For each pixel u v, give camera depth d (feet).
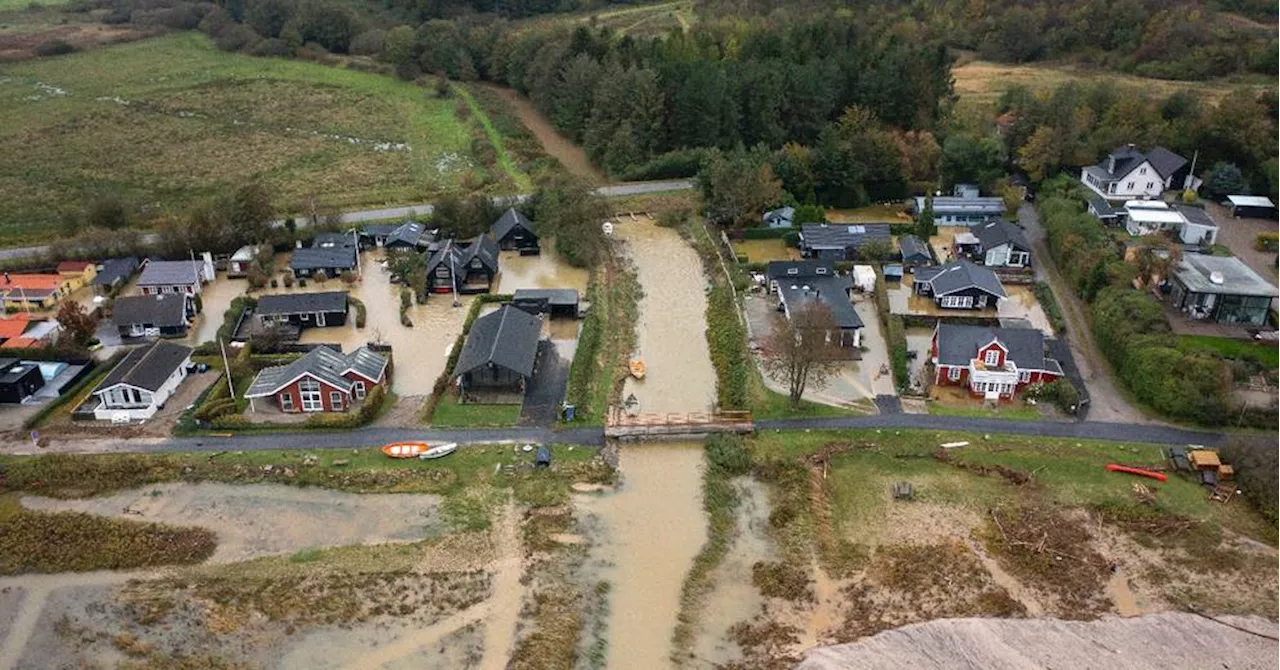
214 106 507.30
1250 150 367.66
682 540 185.68
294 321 272.51
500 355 233.96
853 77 422.41
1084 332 267.39
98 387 224.94
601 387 240.94
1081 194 360.69
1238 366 230.89
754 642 159.94
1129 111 393.09
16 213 360.28
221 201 331.98
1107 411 225.97
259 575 174.19
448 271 296.71
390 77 568.00
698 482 204.03
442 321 279.49
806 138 421.59
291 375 222.89
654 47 464.24
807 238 326.24
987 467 204.85
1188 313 270.05
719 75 409.69
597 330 271.08
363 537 184.96
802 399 232.53
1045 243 336.08
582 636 160.97
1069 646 157.79
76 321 255.29
